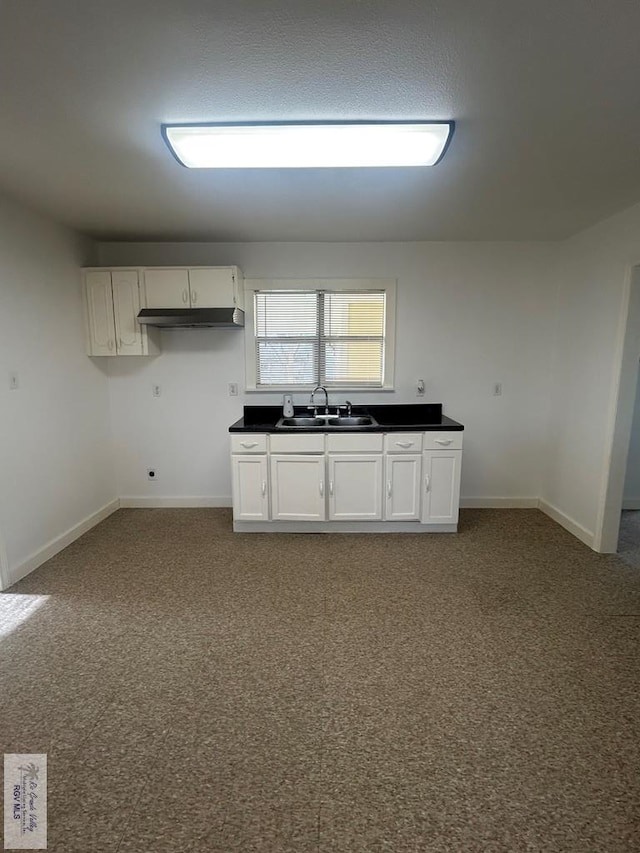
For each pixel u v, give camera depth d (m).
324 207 2.96
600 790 1.47
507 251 3.87
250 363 4.01
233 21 1.31
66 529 3.43
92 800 1.44
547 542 3.46
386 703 1.85
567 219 3.22
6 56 1.45
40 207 2.96
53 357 3.26
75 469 3.54
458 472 3.54
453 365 4.02
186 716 1.78
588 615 2.48
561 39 1.38
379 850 1.29
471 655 2.15
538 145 2.09
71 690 1.92
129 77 1.58
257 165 2.20
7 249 2.79
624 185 2.57
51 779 1.51
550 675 2.01
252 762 1.58
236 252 3.88
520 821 1.38
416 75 1.57
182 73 1.55
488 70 1.54
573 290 3.67
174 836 1.33
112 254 3.90
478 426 4.11
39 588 2.78
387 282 3.89
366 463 3.53
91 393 3.79
